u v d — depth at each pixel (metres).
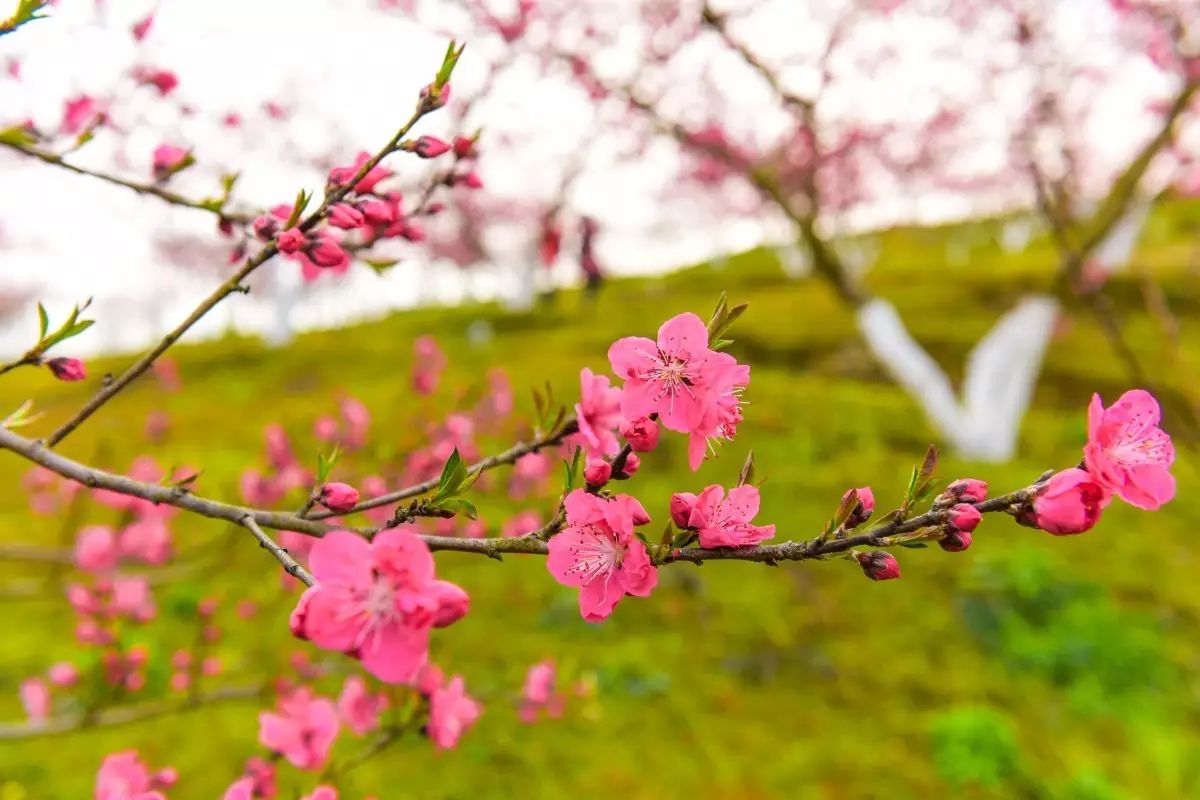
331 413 13.38
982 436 10.86
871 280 29.20
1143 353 16.19
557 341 20.83
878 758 4.93
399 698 2.37
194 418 13.85
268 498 4.70
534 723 5.03
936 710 5.48
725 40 9.33
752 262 40.31
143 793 1.95
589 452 1.43
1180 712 5.51
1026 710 5.52
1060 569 7.18
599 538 1.22
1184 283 21.53
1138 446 1.13
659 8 10.05
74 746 4.56
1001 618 6.53
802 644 6.23
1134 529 8.60
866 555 1.16
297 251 1.41
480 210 26.08
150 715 3.38
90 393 17.38
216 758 4.53
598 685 5.54
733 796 4.61
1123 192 7.55
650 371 1.22
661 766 4.80
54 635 5.77
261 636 5.73
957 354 17.66
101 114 1.71
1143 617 6.61
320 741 2.46
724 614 6.63
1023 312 10.96
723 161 10.23
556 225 4.63
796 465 10.12
